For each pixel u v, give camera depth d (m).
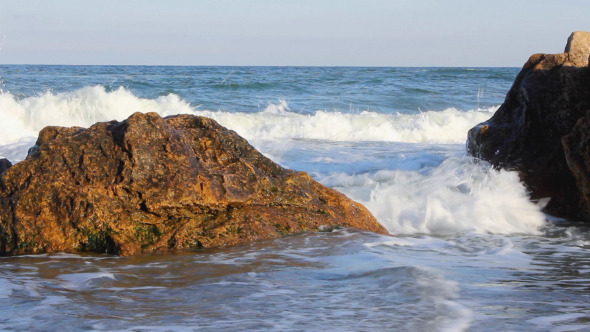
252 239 6.07
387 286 4.54
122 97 17.36
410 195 7.93
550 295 4.38
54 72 32.78
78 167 5.99
